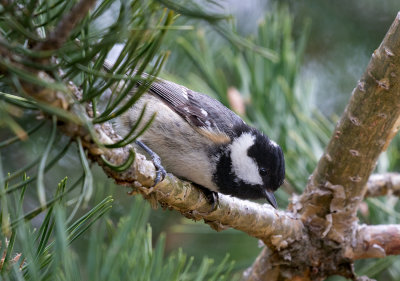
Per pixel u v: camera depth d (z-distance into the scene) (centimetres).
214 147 666
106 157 384
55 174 857
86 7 295
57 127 338
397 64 520
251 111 775
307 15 998
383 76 530
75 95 351
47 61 313
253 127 718
